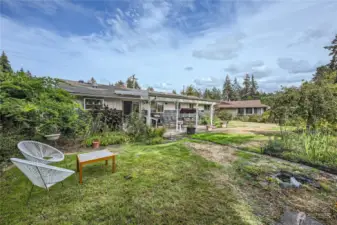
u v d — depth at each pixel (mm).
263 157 4988
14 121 4812
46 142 5555
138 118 7762
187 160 4543
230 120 22344
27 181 3113
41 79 5730
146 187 2996
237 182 3295
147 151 5453
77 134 6176
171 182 3211
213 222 2152
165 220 2174
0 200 2518
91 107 8750
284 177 3592
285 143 5551
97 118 7371
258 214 2336
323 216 2314
